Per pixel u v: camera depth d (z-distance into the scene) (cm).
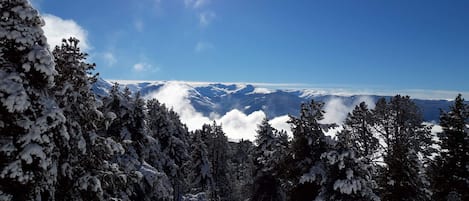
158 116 3538
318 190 1841
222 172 5253
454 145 2166
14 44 966
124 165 1912
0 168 928
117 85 2225
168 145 3506
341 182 1653
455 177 2123
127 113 2158
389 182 2023
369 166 1733
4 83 917
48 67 971
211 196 4528
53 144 990
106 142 1309
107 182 1315
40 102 987
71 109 1191
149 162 2753
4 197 923
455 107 2191
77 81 1246
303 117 1950
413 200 1994
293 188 2023
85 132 1249
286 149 2080
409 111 3159
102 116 1327
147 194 2056
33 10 971
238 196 5366
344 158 1691
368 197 1661
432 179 2267
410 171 2017
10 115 935
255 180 2981
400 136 3080
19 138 929
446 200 2167
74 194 1169
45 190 1053
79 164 1211
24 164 935
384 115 3253
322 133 1922
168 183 2264
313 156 1920
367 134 3253
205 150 4559
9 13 959
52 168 1020
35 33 969
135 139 2172
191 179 4425
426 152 2981
